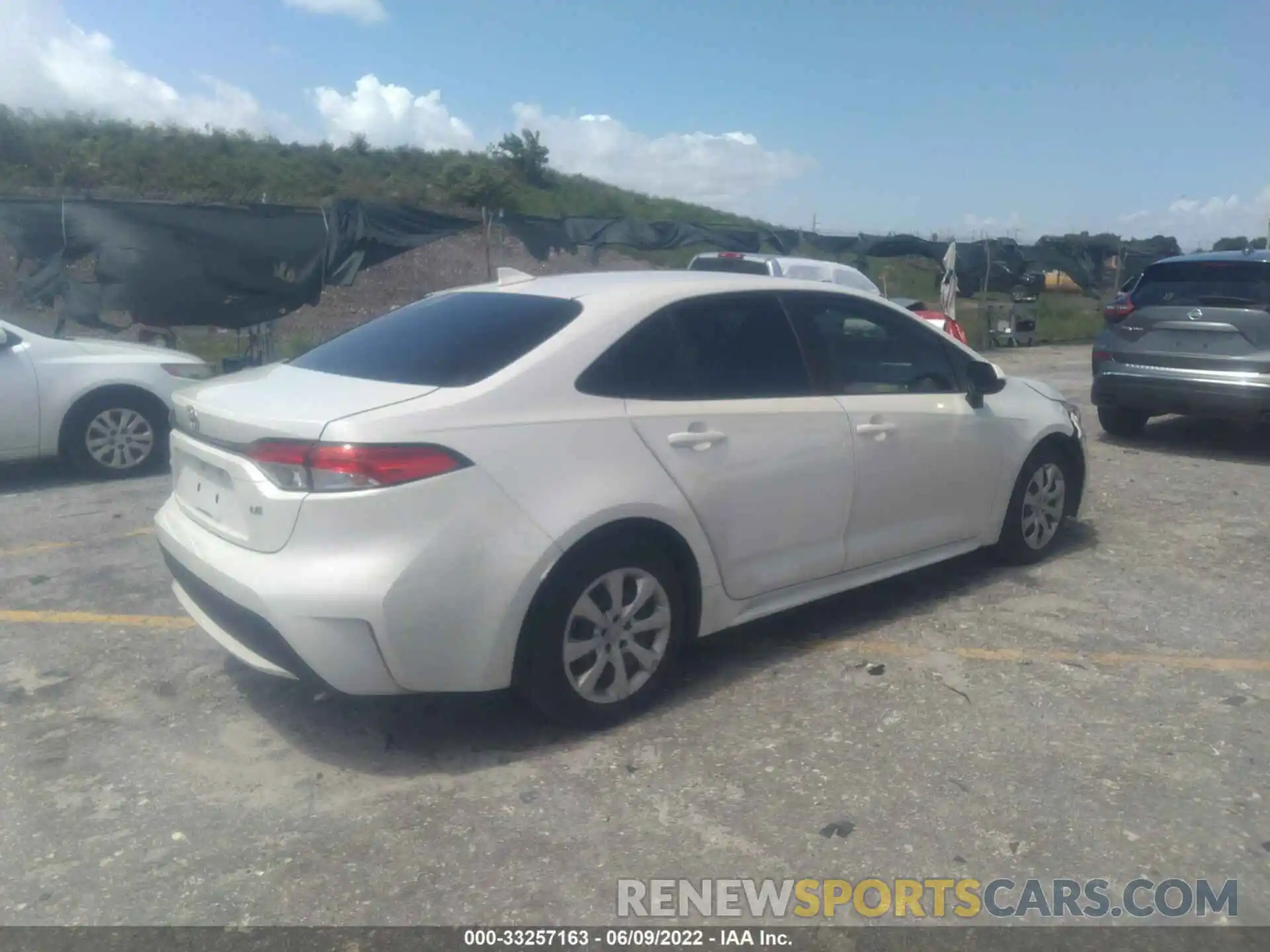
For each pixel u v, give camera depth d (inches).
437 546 144.1
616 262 716.0
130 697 176.4
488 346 163.5
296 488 144.1
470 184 1263.5
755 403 179.8
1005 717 167.8
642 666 167.6
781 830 137.5
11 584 230.4
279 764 155.0
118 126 1206.3
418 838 136.4
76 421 328.2
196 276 446.3
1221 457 366.3
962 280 801.6
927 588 226.5
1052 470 240.2
